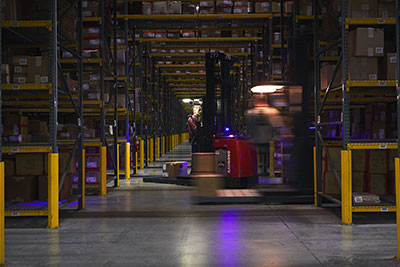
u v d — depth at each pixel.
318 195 6.34
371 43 4.99
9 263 3.54
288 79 7.82
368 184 6.10
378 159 6.04
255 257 3.67
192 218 5.51
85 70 8.73
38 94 6.62
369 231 4.66
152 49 14.70
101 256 3.73
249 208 6.24
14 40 6.20
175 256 3.71
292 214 5.74
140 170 12.84
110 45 10.59
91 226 5.04
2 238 3.52
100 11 8.02
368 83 4.94
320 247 3.98
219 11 11.20
